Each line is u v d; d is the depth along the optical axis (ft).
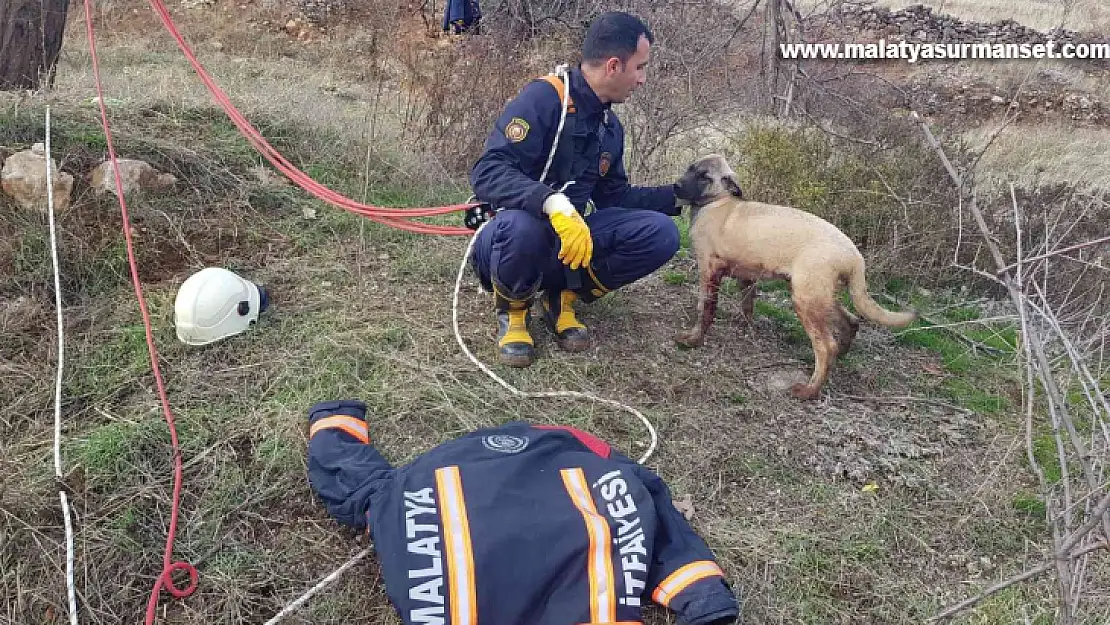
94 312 10.73
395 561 6.71
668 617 7.34
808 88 27.73
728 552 8.14
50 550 7.38
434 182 16.74
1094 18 53.72
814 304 9.71
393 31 30.63
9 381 9.41
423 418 9.41
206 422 9.06
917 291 14.32
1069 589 5.88
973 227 14.37
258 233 13.24
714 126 20.52
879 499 9.04
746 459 9.40
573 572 6.75
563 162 9.96
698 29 26.27
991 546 8.55
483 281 10.81
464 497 7.09
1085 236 14.05
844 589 7.94
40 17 16.61
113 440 8.46
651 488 7.75
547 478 7.46
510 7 30.86
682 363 10.97
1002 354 12.16
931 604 7.85
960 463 9.70
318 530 7.95
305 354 10.30
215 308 10.16
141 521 7.79
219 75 27.32
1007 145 30.01
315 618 7.18
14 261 11.12
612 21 9.51
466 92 18.37
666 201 11.33
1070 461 9.70
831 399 10.53
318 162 15.94
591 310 12.00
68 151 13.10
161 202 13.06
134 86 19.12
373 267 12.77
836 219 14.61
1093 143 33.81
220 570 7.47
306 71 30.83
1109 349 11.57
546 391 10.12
